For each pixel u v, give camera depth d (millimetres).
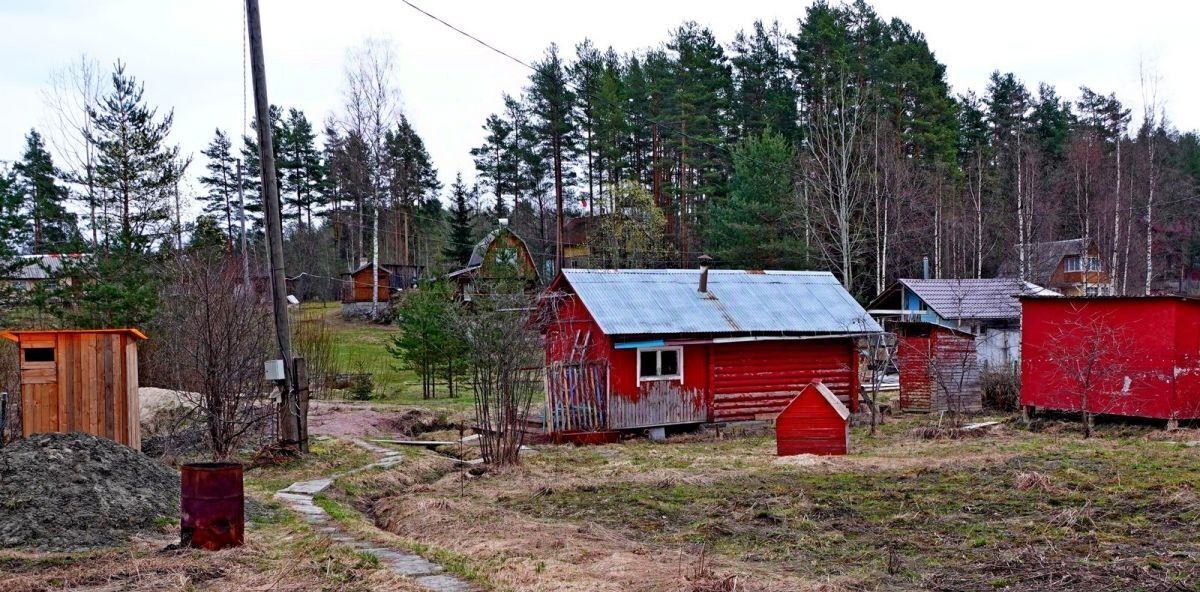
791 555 9148
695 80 50156
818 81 46312
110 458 10883
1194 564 7965
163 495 10984
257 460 16297
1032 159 47812
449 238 60031
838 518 10977
